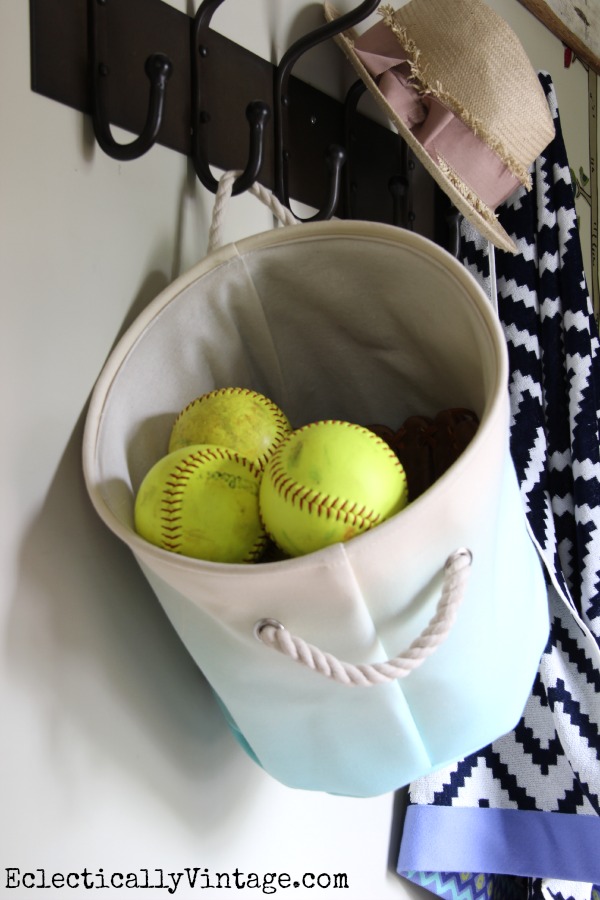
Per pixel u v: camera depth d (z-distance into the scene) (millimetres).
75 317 592
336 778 567
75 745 558
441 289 562
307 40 753
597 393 934
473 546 485
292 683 505
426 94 769
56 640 558
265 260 609
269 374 690
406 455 635
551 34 1279
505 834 816
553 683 789
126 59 643
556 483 882
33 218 571
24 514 548
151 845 596
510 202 937
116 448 577
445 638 471
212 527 500
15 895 513
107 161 625
